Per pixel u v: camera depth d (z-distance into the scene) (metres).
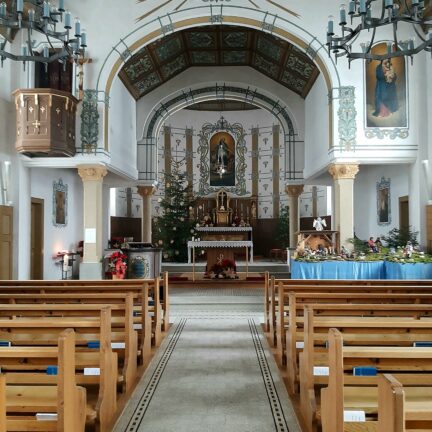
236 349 7.85
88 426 4.52
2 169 13.27
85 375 4.75
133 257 13.59
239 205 27.23
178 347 8.00
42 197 15.70
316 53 13.73
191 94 20.00
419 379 3.63
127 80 16.66
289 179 19.91
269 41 16.25
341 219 13.54
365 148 13.51
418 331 5.26
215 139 27.41
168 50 16.89
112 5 13.79
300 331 6.56
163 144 26.73
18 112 12.01
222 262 16.36
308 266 12.51
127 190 25.27
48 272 16.09
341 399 3.54
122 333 6.32
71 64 13.60
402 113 13.50
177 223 23.02
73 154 13.15
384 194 17.50
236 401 5.46
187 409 5.22
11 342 5.06
